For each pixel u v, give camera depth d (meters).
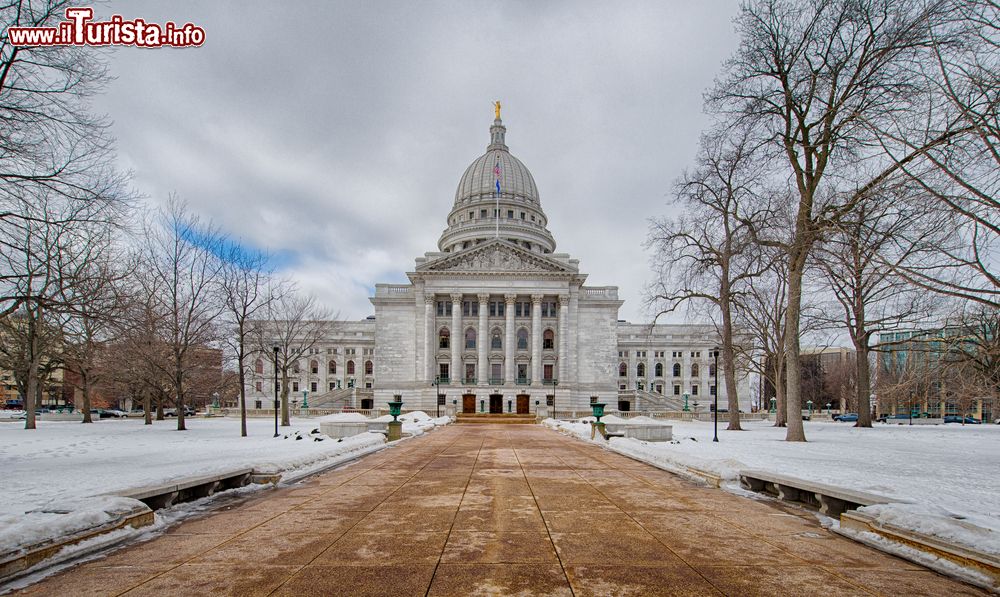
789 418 27.86
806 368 91.12
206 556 7.29
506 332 77.00
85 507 8.06
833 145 25.33
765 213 30.94
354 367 105.69
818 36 25.50
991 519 7.76
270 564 6.96
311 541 8.02
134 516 8.43
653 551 7.58
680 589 6.14
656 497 11.45
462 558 7.22
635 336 106.25
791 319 27.89
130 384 51.22
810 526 9.05
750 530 8.74
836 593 6.05
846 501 9.20
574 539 8.16
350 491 12.13
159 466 16.00
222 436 32.19
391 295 80.94
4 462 17.52
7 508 9.45
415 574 6.59
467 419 60.09
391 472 15.23
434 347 77.25
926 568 6.91
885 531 7.77
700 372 105.06
